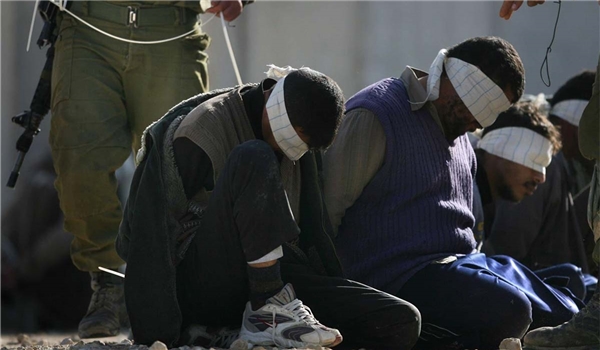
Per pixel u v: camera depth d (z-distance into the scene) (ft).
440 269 30.30
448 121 31.60
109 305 37.42
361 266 30.71
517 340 28.04
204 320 28.25
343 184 30.73
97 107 36.70
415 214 30.83
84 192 36.58
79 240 37.81
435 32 81.35
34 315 56.75
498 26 81.46
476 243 34.01
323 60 80.59
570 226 44.21
